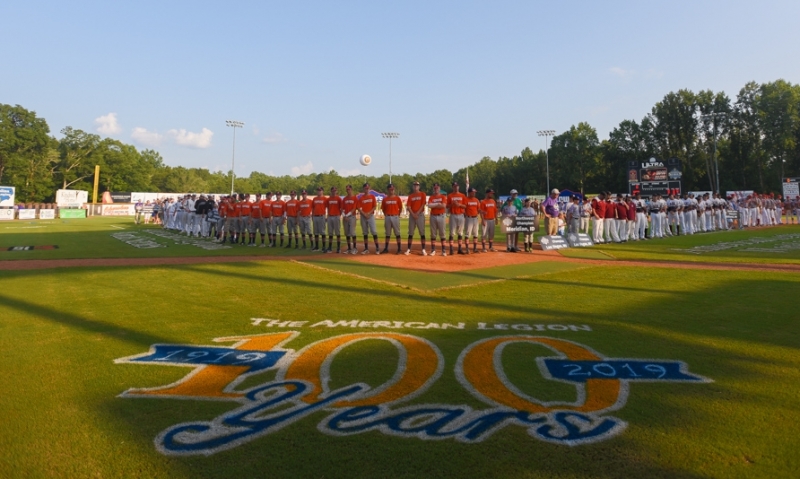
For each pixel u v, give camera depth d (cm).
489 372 470
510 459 311
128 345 566
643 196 3703
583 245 1911
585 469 299
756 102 6281
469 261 1388
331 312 731
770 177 6525
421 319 687
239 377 460
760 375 461
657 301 812
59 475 297
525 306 775
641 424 359
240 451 323
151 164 10725
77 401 406
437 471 297
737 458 311
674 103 6650
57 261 1385
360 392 422
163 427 359
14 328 642
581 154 7825
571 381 446
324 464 307
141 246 1888
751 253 1611
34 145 7375
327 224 1655
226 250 1733
